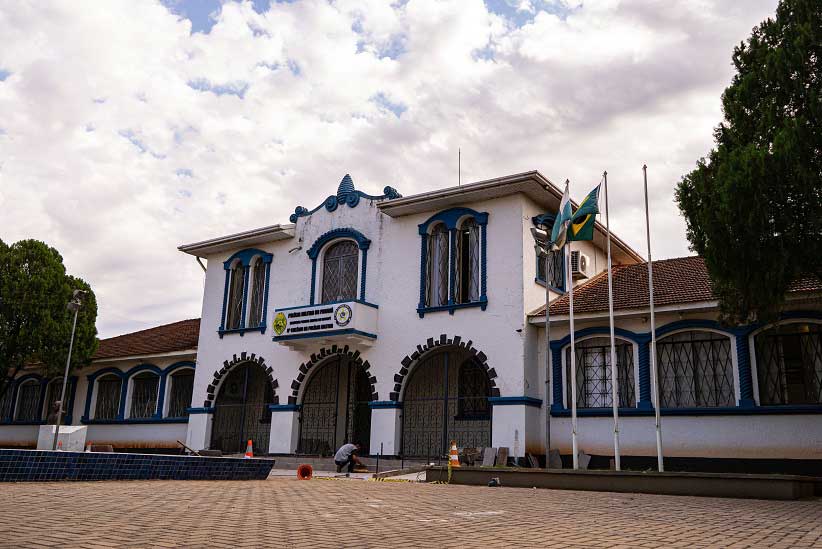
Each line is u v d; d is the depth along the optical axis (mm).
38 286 28031
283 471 20938
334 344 23672
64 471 12969
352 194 24891
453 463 16344
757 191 12992
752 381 17328
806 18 13625
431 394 23391
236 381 27078
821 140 12781
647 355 18875
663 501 11438
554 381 20062
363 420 25000
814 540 7055
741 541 6980
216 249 27766
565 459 19453
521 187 20844
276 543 6559
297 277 25469
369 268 23781
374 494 12297
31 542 6262
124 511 8750
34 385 32812
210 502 10227
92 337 29609
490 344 20625
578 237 17406
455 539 6977
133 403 29297
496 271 21062
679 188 15086
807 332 17016
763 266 13227
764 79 13969
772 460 16734
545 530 7691
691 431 17859
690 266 21281
